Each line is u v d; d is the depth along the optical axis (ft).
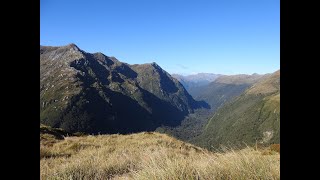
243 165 19.76
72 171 31.94
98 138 98.73
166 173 20.03
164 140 85.92
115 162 36.14
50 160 50.42
